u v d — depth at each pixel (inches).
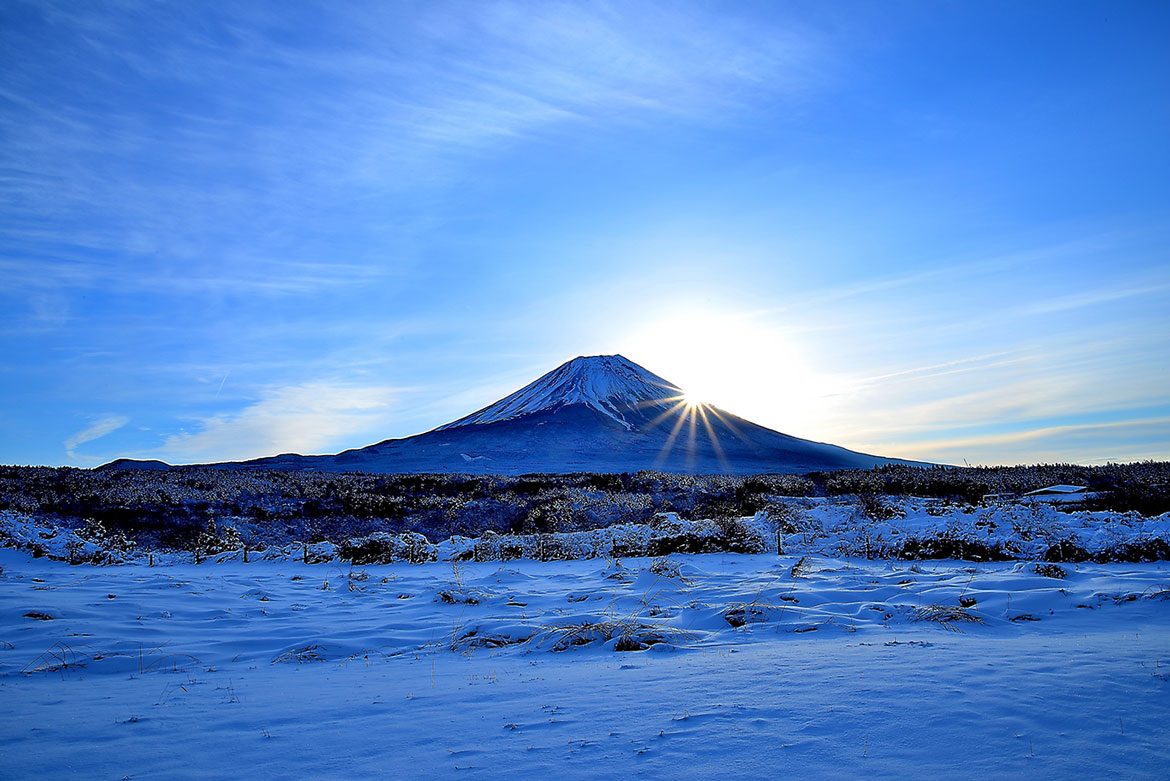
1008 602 339.9
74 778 143.7
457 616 370.0
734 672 219.8
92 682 239.0
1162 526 669.9
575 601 408.2
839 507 972.6
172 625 342.0
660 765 142.9
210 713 193.5
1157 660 216.5
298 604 416.8
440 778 140.4
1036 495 1127.0
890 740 152.6
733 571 559.2
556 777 138.9
